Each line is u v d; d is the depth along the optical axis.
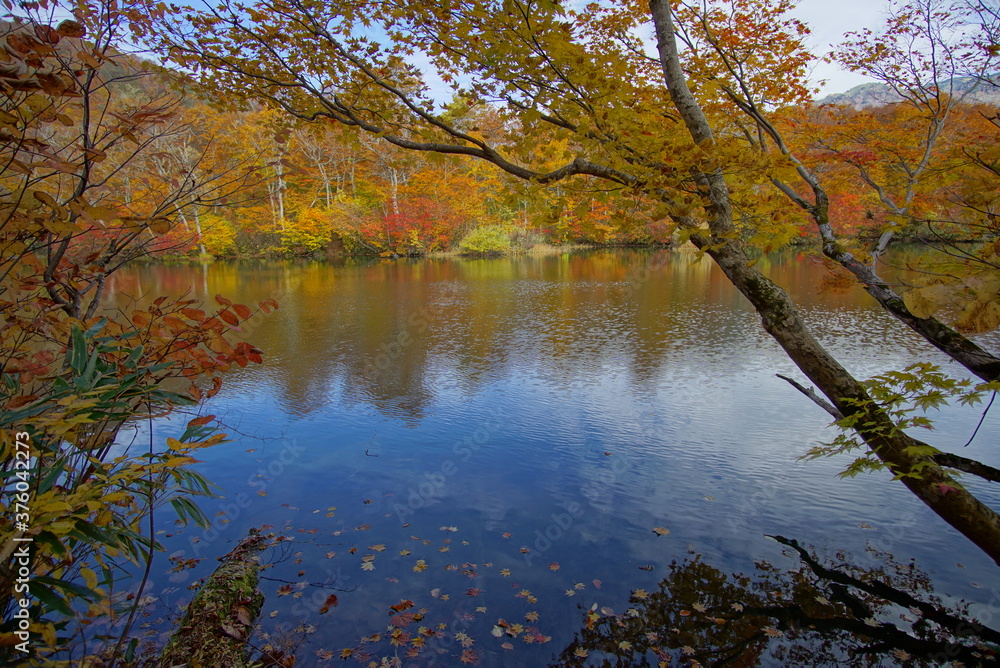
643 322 10.88
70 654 2.17
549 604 2.92
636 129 2.25
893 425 2.12
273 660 2.48
